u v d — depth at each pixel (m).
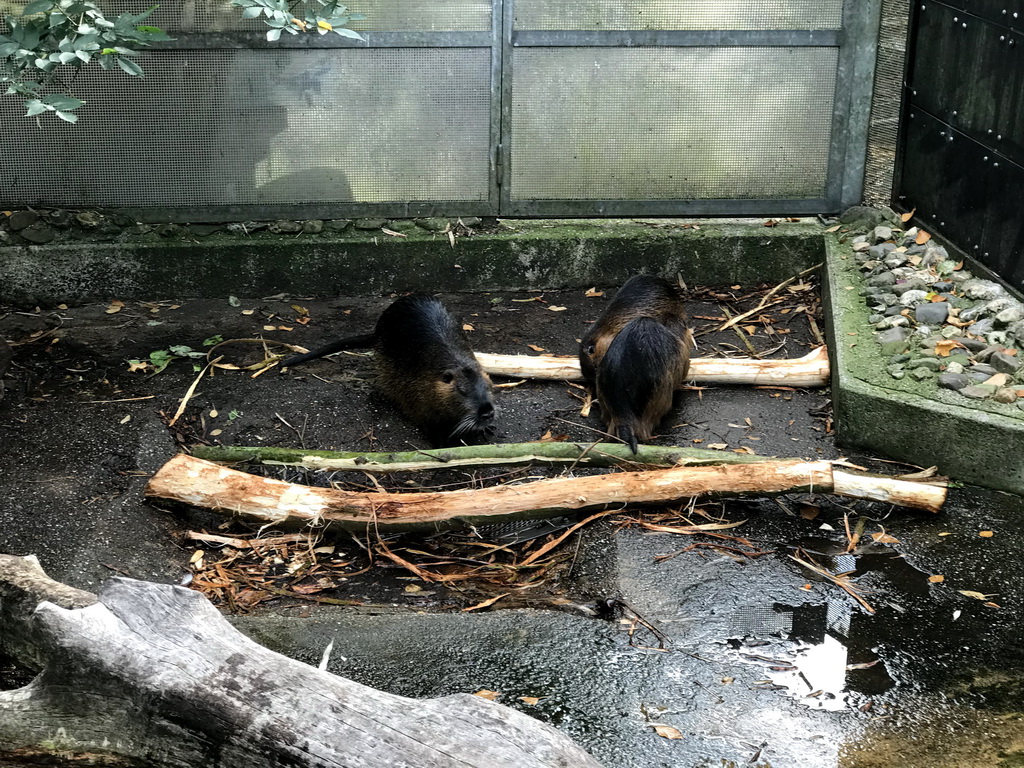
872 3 4.72
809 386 4.15
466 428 3.80
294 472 3.63
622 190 4.95
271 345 4.41
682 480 3.38
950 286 4.25
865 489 3.36
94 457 3.58
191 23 4.52
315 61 4.63
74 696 2.26
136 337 4.43
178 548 3.27
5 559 2.65
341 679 2.21
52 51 3.54
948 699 2.71
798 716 2.65
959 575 3.16
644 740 2.57
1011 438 3.47
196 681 2.18
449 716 2.10
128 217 4.75
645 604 3.03
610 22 4.69
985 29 4.18
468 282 4.92
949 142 4.49
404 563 3.25
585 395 4.16
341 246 4.81
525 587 3.17
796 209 5.00
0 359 3.85
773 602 3.04
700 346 4.47
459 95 4.75
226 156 4.72
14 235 4.65
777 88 4.84
